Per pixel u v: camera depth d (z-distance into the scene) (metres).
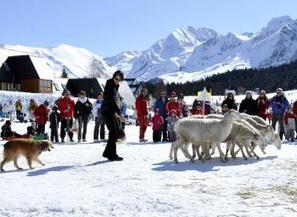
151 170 10.84
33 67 65.94
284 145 16.92
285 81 188.75
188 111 23.00
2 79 64.50
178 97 22.53
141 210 7.20
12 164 12.44
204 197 7.94
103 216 6.94
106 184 9.25
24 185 9.34
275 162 12.02
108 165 11.68
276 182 9.20
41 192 8.59
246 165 11.59
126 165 11.67
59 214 7.09
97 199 7.92
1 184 9.50
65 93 19.84
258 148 15.42
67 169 11.23
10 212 7.25
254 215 6.77
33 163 12.47
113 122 12.59
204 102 22.02
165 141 20.34
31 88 65.69
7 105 41.78
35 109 20.77
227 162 12.20
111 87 12.60
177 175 10.12
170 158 12.73
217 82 198.25
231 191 8.41
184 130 12.17
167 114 20.23
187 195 8.10
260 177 9.77
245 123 12.95
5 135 20.11
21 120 35.41
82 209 7.30
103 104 12.65
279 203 7.48
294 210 7.04
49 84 67.81
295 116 19.89
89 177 10.08
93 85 78.88
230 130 12.12
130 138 23.14
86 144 17.89
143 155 13.76
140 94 20.58
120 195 8.20
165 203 7.54
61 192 8.56
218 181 9.38
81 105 19.73
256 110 19.03
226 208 7.19
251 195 8.08
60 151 14.97
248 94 19.08
